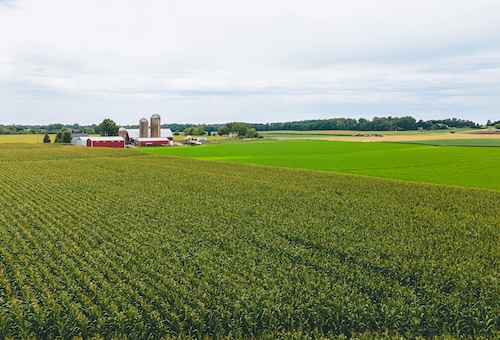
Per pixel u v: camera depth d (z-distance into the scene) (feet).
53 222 100.83
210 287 60.08
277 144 496.23
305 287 59.93
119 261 71.97
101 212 112.88
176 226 97.91
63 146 467.93
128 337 49.96
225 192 147.23
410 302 56.49
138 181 178.19
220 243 83.51
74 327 50.85
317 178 190.80
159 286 60.54
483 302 55.57
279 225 97.91
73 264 69.92
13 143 529.04
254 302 55.47
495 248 81.10
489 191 153.58
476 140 524.11
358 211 115.85
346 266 68.33
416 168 241.35
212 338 49.70
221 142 572.92
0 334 49.90
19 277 63.77
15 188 155.94
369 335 48.83
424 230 94.89
